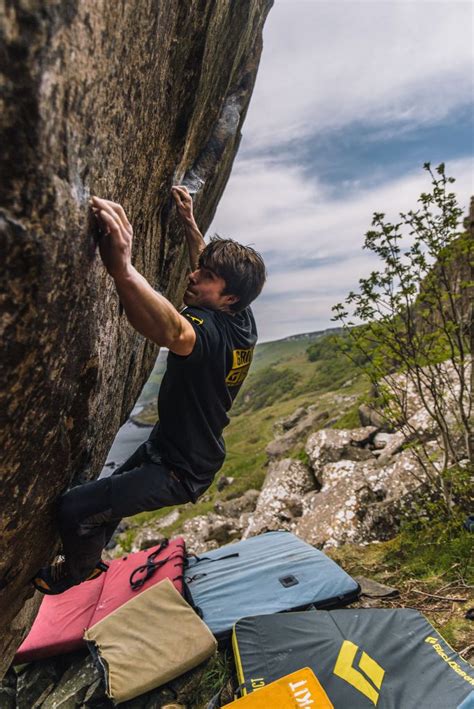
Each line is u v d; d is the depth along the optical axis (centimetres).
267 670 288
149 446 210
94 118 127
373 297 479
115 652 333
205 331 184
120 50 133
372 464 700
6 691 353
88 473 239
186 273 380
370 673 275
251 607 369
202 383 189
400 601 390
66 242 122
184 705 318
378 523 550
